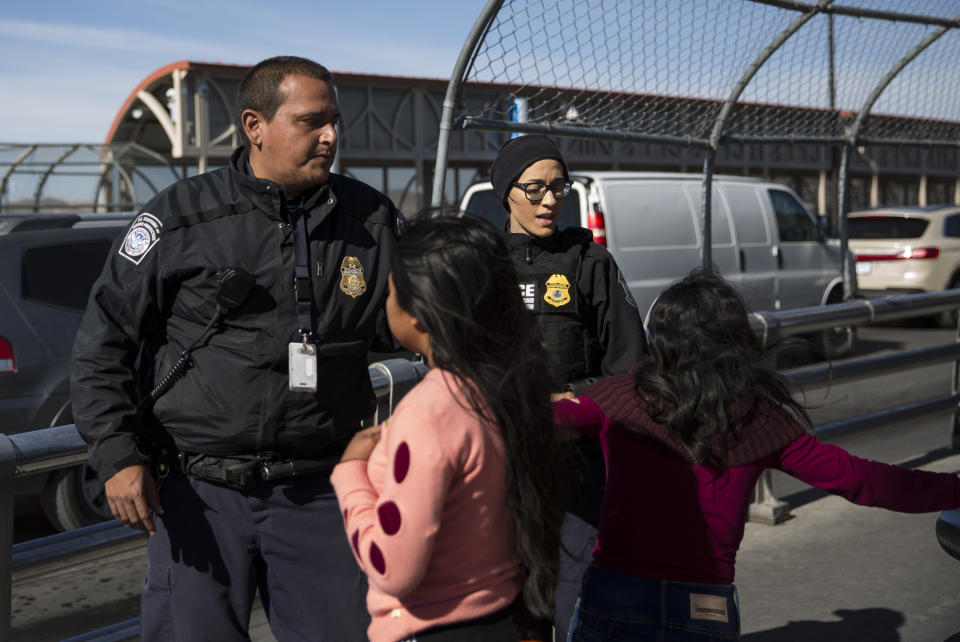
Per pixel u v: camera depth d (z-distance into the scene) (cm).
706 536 192
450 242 151
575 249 270
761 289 953
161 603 220
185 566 217
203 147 1761
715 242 917
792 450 194
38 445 241
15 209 1608
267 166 214
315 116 210
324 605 220
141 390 219
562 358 264
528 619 158
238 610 220
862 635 339
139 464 205
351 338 221
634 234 841
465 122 407
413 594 150
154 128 2050
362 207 226
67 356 508
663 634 191
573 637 204
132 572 457
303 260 213
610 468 203
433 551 148
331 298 218
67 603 416
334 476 158
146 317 212
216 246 210
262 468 213
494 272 152
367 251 223
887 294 1319
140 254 208
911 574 394
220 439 211
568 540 256
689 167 2244
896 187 2639
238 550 216
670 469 193
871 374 529
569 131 456
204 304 210
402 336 160
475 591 151
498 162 274
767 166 2275
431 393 148
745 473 193
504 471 150
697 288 200
